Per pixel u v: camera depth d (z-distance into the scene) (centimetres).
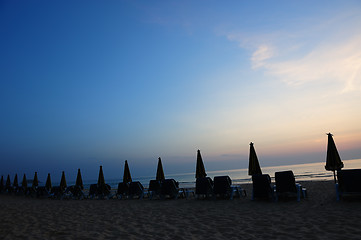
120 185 1310
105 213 796
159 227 550
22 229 592
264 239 409
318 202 714
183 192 1123
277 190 789
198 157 1180
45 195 1708
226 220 577
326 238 388
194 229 511
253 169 964
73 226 605
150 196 1162
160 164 1324
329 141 865
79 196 1476
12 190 2416
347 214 534
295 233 429
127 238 469
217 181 957
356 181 676
